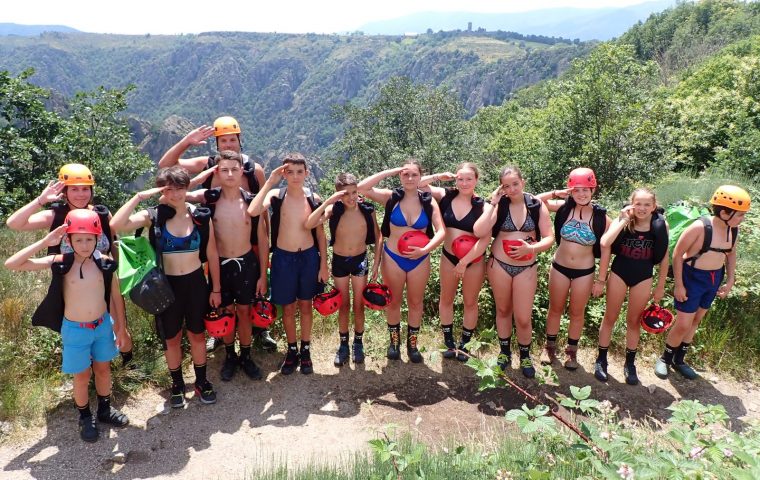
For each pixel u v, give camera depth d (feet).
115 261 12.84
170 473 12.30
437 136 86.02
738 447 9.47
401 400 15.66
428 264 16.39
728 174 35.91
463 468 10.76
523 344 16.84
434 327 19.85
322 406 15.24
